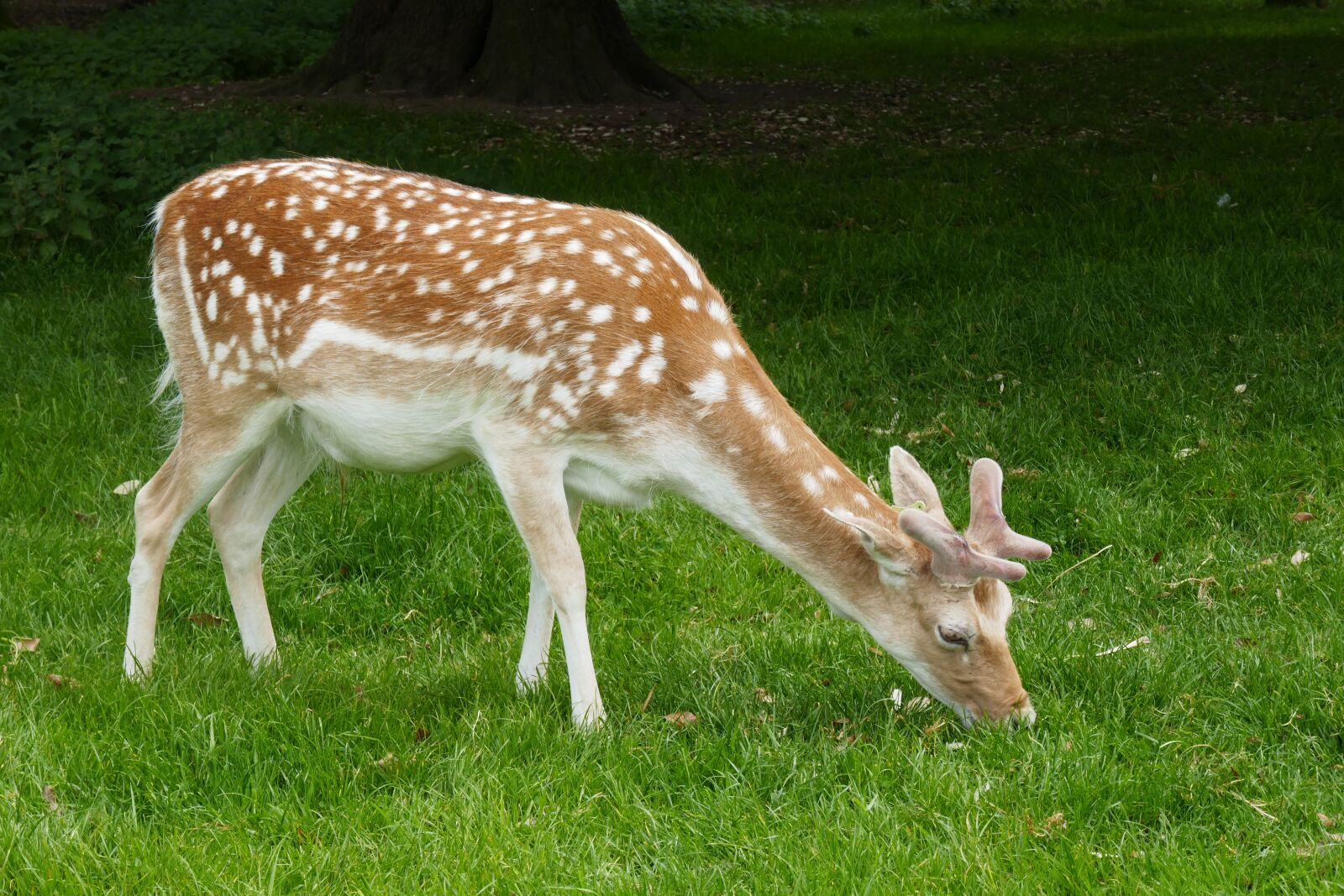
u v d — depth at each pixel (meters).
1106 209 12.58
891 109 18.98
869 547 5.14
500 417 5.36
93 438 8.18
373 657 6.28
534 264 5.36
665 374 5.28
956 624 5.14
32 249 11.25
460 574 7.04
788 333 10.04
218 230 5.66
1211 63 23.08
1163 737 5.40
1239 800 4.88
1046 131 17.06
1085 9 34.50
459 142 15.87
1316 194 12.69
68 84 20.02
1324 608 6.51
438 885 4.33
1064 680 5.88
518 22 19.12
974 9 33.34
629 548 7.33
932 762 5.04
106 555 6.96
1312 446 8.14
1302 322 9.81
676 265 5.53
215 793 4.88
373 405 5.47
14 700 5.41
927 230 12.28
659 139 16.69
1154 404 8.68
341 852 4.51
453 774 4.96
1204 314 9.88
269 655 6.05
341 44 20.02
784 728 5.45
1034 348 9.62
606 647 6.39
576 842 4.61
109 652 6.04
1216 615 6.52
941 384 9.23
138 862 4.38
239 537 6.05
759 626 6.65
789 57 25.27
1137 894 4.32
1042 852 4.53
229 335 5.62
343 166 5.84
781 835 4.66
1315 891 4.31
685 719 5.54
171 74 21.75
